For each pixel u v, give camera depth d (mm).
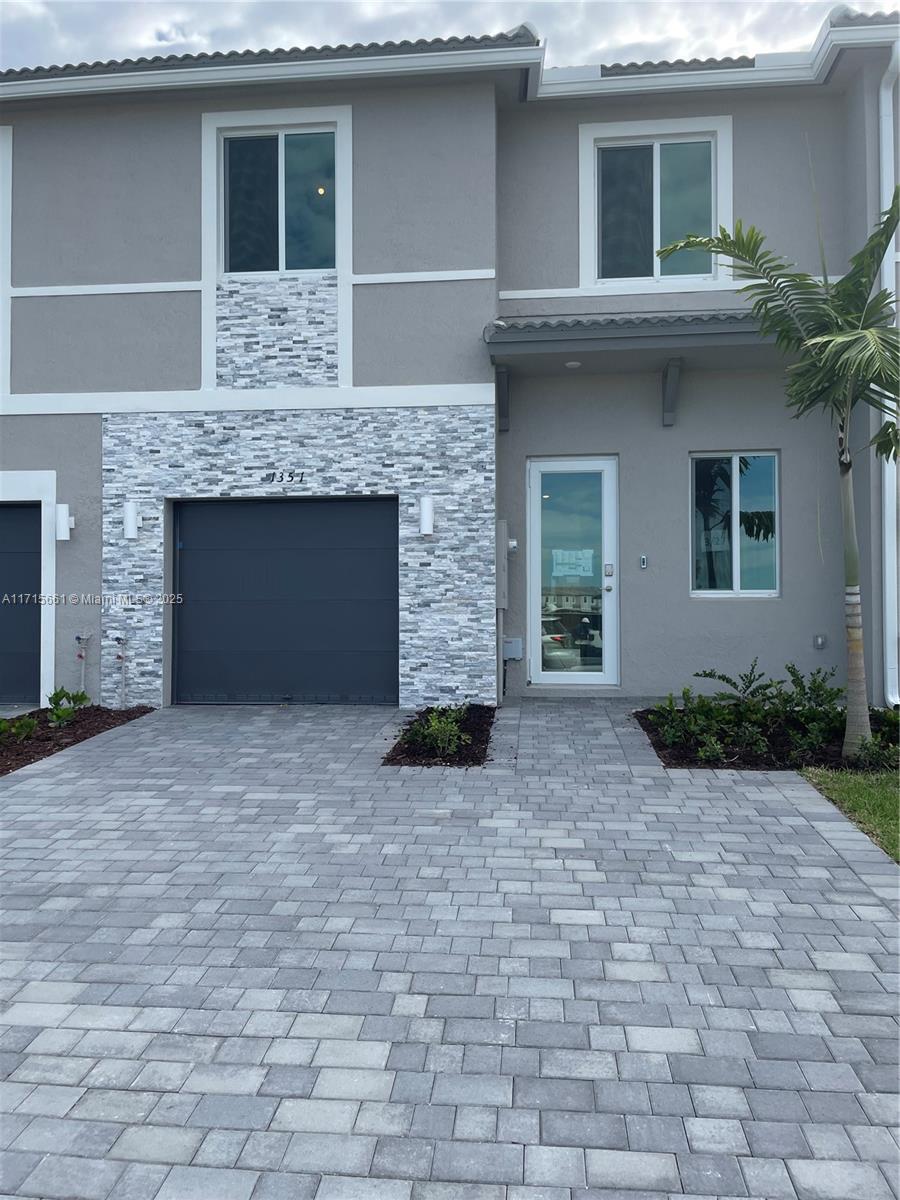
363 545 9680
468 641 9297
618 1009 3391
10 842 5348
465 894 4500
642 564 9961
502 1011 3381
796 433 9773
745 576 10023
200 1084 2947
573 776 6684
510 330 8922
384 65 8961
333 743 7871
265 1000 3480
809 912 4250
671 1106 2818
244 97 9508
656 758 7195
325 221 9633
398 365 9383
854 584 6895
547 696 9984
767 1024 3281
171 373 9672
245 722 8805
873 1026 3268
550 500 10250
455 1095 2879
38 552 10039
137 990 3562
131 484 9719
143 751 7660
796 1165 2559
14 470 9844
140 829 5586
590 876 4719
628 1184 2486
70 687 9773
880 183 9109
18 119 9812
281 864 4953
